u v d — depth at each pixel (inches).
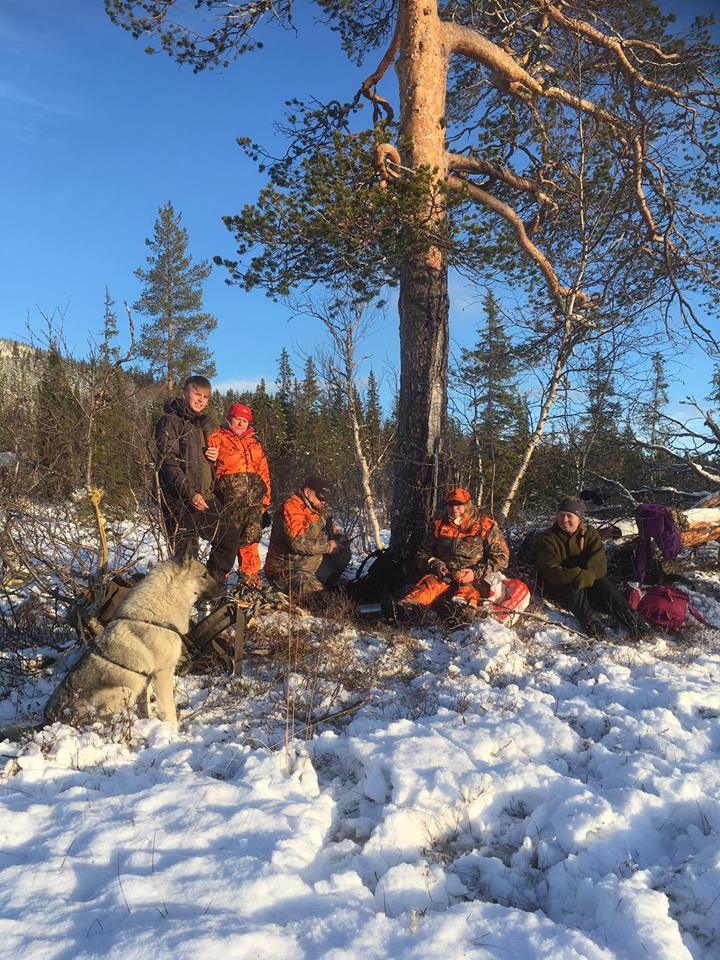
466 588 244.8
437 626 236.5
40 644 200.7
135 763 140.0
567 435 407.5
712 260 409.7
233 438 255.6
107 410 204.2
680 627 252.1
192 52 369.4
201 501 222.1
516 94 370.0
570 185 382.6
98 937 81.7
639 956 81.7
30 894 91.0
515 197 424.2
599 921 89.6
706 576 307.4
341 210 281.0
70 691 158.6
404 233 300.2
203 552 236.1
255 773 129.2
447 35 329.4
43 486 200.7
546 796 123.0
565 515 255.9
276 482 461.1
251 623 218.5
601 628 248.5
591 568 251.1
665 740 144.0
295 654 197.8
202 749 145.8
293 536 254.1
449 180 336.2
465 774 125.7
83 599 195.0
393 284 333.4
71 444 196.5
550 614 265.1
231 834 106.0
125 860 98.0
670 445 439.5
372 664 201.9
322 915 87.6
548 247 430.9
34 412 197.8
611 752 140.6
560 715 162.9
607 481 383.6
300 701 173.2
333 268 320.2
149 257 1106.7
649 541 284.7
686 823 113.2
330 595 250.7
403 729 148.1
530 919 87.3
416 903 95.8
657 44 397.1
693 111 396.8
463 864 106.7
